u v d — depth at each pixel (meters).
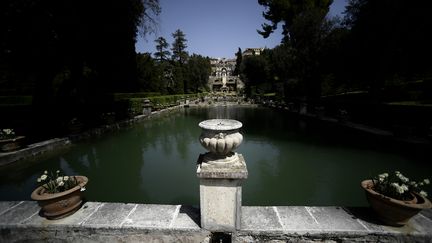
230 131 2.10
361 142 7.45
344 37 12.45
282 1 23.78
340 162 5.48
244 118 14.81
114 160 5.88
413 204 1.95
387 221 2.20
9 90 16.55
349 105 11.41
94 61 10.55
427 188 3.95
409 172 4.73
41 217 2.43
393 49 9.27
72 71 10.24
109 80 14.77
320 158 5.82
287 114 16.92
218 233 2.22
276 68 25.58
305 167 5.19
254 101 30.20
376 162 5.41
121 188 4.17
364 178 4.51
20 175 4.81
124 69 14.06
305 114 14.65
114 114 10.84
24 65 7.96
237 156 2.40
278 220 2.32
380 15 9.20
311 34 17.05
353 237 2.13
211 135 2.12
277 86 26.88
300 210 2.51
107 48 10.04
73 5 7.00
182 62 43.84
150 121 13.62
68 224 2.30
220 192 2.09
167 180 4.55
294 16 23.36
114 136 9.03
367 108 10.02
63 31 7.29
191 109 22.61
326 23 16.27
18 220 2.38
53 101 9.62
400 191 2.06
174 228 2.24
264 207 2.59
